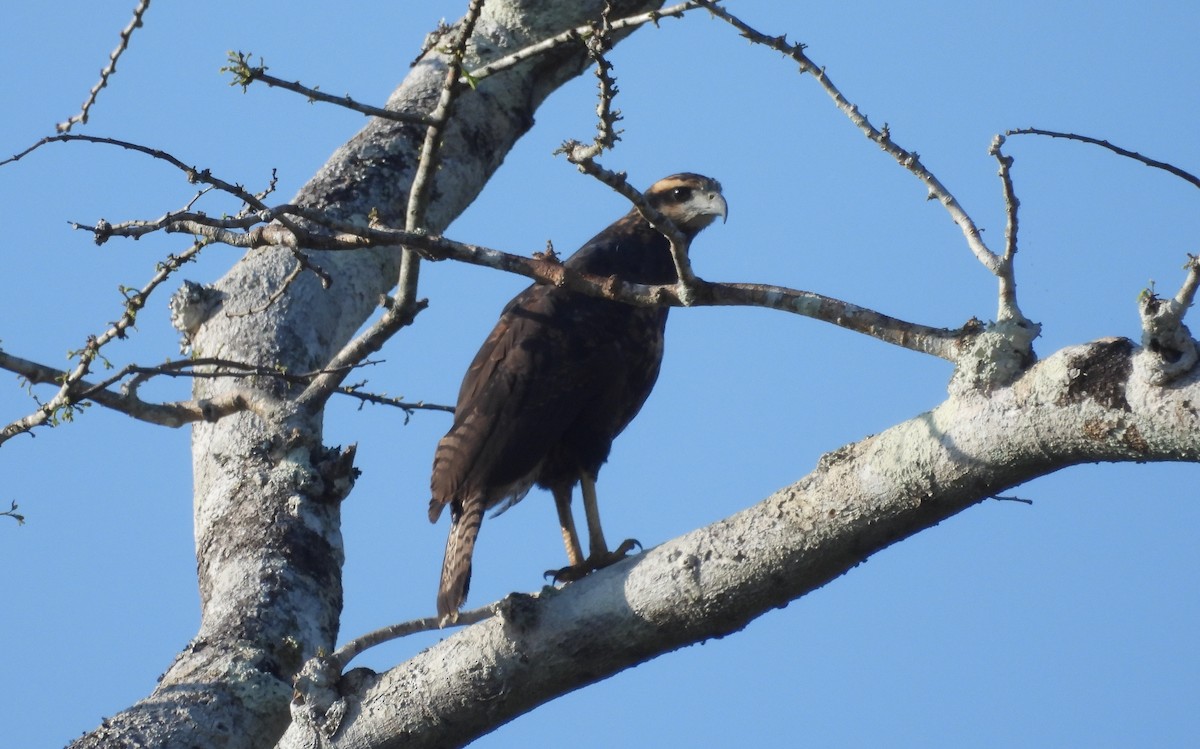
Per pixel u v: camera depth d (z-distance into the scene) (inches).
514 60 368.2
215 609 461.1
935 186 318.3
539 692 357.1
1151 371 279.7
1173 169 296.8
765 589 334.6
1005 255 306.3
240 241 388.2
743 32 330.3
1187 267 273.1
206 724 417.4
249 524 485.1
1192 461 282.5
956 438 308.5
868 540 324.8
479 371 506.3
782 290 342.0
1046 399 295.1
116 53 419.2
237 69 357.4
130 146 367.9
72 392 409.7
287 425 508.7
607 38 328.2
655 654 351.9
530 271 362.3
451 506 491.5
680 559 340.8
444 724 361.4
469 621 425.7
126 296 422.0
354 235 374.3
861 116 323.9
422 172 404.2
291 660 445.1
